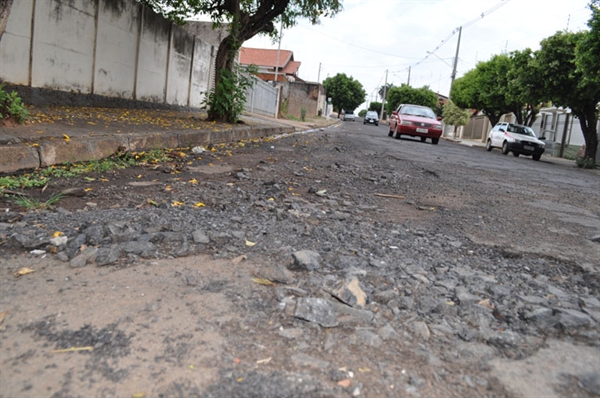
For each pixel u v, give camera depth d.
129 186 4.94
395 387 1.69
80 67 11.04
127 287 2.36
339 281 2.54
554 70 18.55
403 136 25.80
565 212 5.51
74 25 10.60
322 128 26.39
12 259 2.63
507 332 2.16
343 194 5.52
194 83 18.53
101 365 1.70
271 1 13.94
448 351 1.98
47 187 4.61
